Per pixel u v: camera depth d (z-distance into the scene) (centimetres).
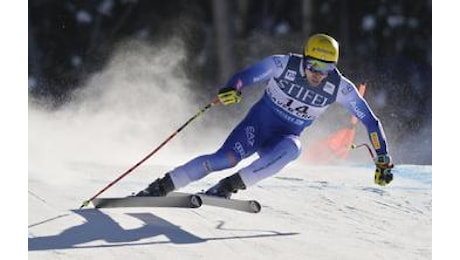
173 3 6519
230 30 6281
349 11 6669
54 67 6262
